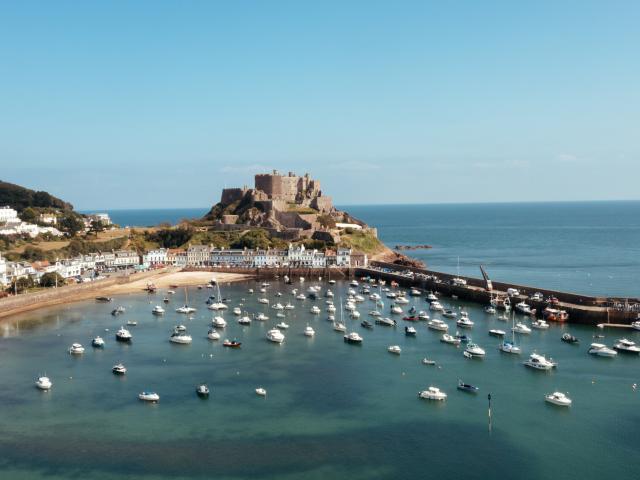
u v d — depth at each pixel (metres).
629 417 105.62
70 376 128.62
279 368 133.88
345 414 107.62
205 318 188.12
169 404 112.44
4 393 118.31
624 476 86.56
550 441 96.88
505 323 176.12
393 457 91.81
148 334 166.12
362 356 142.88
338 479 85.50
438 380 125.00
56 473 87.19
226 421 104.75
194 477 86.00
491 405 111.31
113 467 88.88
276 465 89.38
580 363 135.88
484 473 87.38
